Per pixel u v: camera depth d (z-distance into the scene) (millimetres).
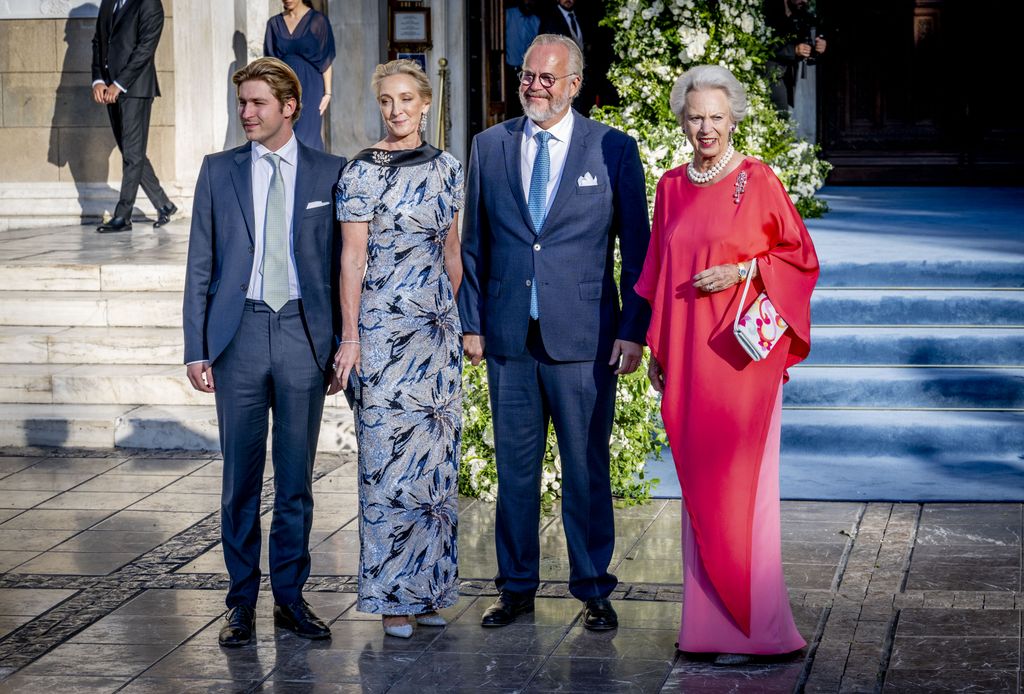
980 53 12602
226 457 4762
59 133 11797
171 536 5957
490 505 6367
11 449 7535
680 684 4266
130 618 4961
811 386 7332
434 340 4688
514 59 10586
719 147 4434
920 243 8766
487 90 11867
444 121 11305
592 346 4762
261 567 5590
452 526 4797
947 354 7508
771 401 4461
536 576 4941
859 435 6969
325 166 4742
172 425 7508
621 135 4809
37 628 4859
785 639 4465
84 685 4348
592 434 4801
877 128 12875
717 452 4441
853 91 12867
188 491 6676
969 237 9031
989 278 7930
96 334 8289
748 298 4430
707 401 4453
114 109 10961
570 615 4926
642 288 4648
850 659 4395
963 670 4266
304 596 5160
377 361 4648
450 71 11500
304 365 4703
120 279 8781
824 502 6207
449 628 4812
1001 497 6195
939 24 12664
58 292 8805
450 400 4758
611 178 4758
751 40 9367
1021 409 7184
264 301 4676
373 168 4598
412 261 4648
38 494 6645
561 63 4680
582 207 4738
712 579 4422
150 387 7840
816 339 7602
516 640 4680
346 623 4879
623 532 5871
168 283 8758
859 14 12750
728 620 4453
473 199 4918
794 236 4453
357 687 4297
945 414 7129
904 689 4141
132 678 4402
